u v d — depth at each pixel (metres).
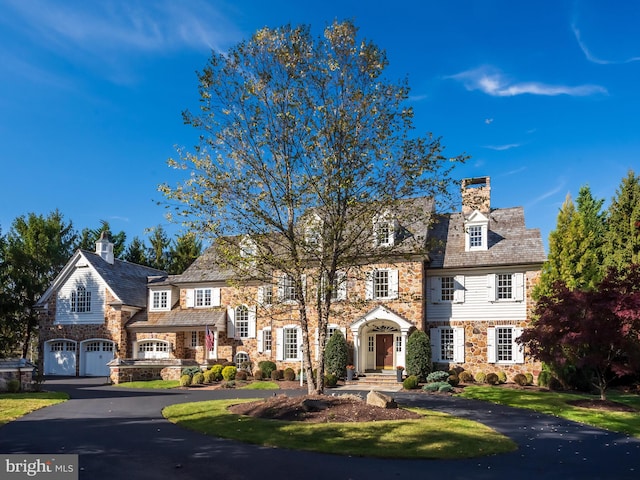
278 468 10.55
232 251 18.72
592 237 29.56
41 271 47.53
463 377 29.38
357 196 18.23
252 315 35.34
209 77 18.11
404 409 17.66
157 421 16.28
